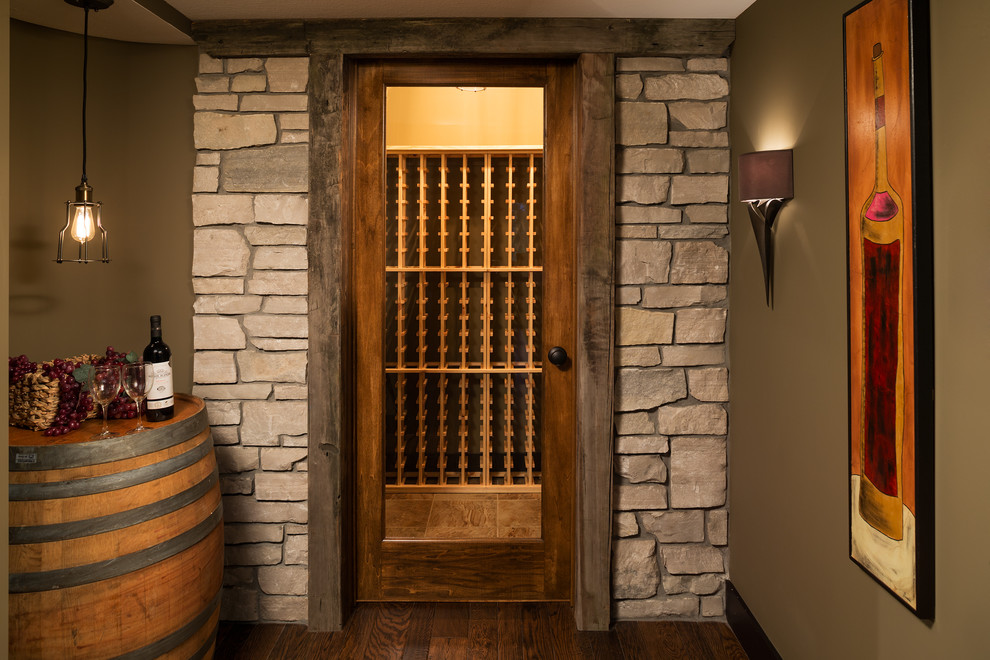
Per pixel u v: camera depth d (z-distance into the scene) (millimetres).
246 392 2566
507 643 2471
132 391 1889
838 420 1771
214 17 2479
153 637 1824
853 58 1620
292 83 2525
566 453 2691
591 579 2570
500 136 2652
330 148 2506
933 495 1380
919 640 1435
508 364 2703
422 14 2455
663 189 2564
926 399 1376
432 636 2514
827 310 1819
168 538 1852
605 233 2531
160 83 2607
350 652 2406
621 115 2549
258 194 2539
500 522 2723
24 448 1684
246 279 2553
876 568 1555
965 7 1249
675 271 2580
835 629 1800
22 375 1856
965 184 1260
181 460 1925
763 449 2271
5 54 1527
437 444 2725
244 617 2605
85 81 2205
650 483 2617
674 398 2596
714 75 2559
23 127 2406
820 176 1845
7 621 1579
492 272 2689
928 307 1371
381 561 2717
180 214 2637
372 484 2695
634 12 2439
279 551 2596
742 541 2482
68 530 1696
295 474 2586
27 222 2426
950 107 1298
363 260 2666
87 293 2543
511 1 2346
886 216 1484
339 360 2535
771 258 2174
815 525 1906
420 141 2654
